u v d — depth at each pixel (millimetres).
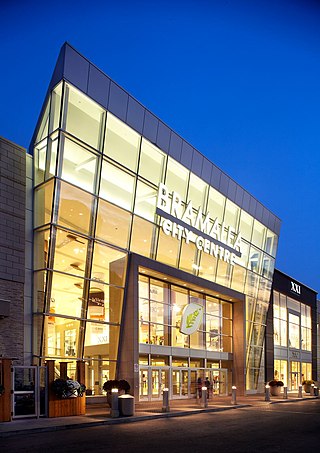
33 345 24750
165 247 33906
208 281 37656
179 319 35750
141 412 22969
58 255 25719
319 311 67188
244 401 33375
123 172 30344
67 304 26062
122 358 28891
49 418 19750
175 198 34656
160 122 33062
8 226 24969
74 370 25859
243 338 41719
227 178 41281
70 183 26453
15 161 26125
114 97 29297
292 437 15852
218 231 40438
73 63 26703
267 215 49062
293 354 56031
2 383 18703
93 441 14586
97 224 28188
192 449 13227
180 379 34562
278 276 54156
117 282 29281
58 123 26328
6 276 24297
